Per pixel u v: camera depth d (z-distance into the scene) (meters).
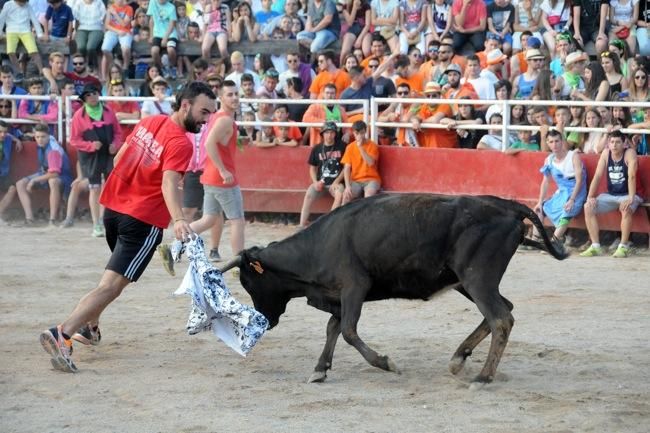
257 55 21.66
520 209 8.85
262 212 19.95
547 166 16.94
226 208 14.02
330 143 18.73
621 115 16.94
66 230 19.11
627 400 8.38
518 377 9.13
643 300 12.76
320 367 9.02
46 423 7.80
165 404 8.30
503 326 8.59
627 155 16.20
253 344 8.90
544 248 9.05
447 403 8.30
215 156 13.63
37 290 13.42
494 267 8.62
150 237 9.38
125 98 19.67
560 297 12.97
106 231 9.55
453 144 18.64
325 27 21.81
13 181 20.25
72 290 13.45
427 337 10.75
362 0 21.84
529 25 20.61
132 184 9.35
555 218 16.78
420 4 21.19
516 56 19.69
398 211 8.76
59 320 11.59
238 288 13.40
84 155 18.69
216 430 7.60
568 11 20.33
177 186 9.13
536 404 8.24
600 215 16.56
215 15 22.50
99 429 7.65
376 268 8.84
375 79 19.86
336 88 19.98
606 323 11.44
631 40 19.97
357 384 8.93
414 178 18.50
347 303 8.88
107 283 9.37
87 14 23.11
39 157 19.86
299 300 12.70
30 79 21.03
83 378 9.11
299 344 10.45
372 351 8.91
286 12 22.52
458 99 18.17
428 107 18.75
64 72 21.88
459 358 9.12
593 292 13.31
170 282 13.98
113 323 11.44
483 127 17.95
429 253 8.68
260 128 19.89
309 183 19.42
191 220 16.38
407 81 19.95
